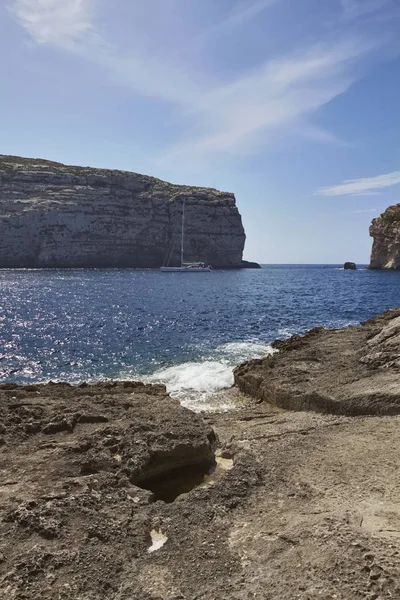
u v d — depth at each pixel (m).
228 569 4.07
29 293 55.16
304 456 6.84
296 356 15.08
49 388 12.12
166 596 3.71
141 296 53.72
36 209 120.25
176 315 36.09
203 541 4.60
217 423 10.27
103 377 16.91
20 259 120.88
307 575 3.78
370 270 148.88
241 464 6.58
